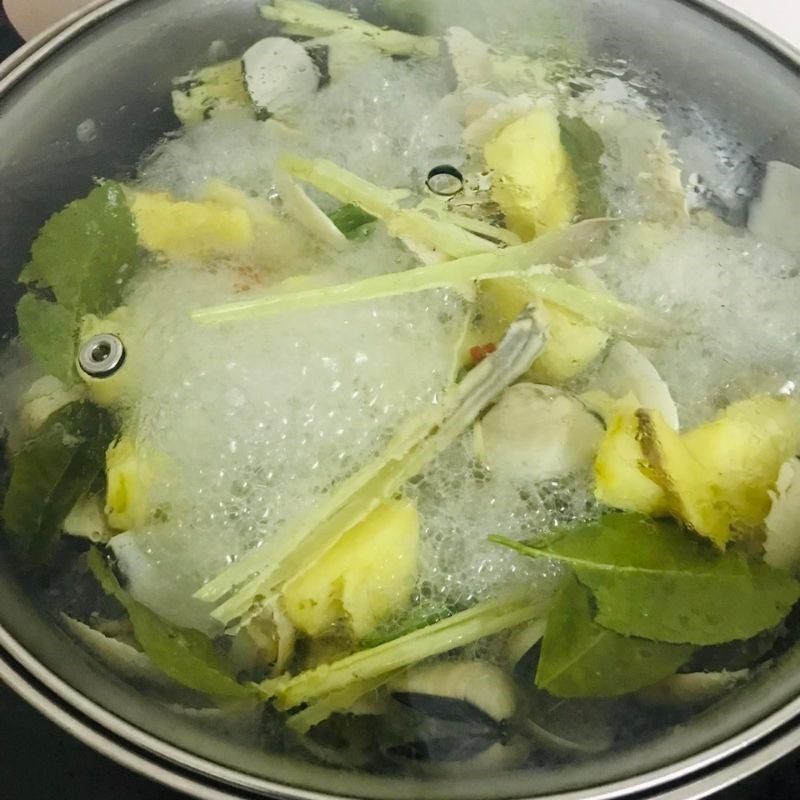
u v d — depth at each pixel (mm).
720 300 377
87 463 349
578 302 370
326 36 452
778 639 318
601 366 362
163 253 384
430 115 421
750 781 332
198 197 397
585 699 315
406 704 319
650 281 379
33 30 536
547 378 361
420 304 372
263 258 384
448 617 329
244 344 360
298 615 328
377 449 351
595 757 303
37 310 372
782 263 385
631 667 315
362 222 388
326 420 353
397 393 357
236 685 316
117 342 359
